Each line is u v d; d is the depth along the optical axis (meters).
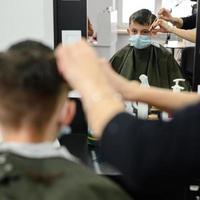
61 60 0.72
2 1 1.84
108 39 1.87
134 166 0.64
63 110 0.79
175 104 0.99
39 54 0.77
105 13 1.85
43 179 0.69
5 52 0.78
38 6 1.85
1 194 0.68
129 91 0.98
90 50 0.73
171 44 1.88
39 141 0.75
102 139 0.67
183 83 1.89
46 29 1.88
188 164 0.65
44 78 0.73
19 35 1.89
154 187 0.68
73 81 0.70
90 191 0.69
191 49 1.86
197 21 1.82
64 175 0.71
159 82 1.91
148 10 1.86
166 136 0.65
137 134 0.65
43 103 0.74
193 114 0.67
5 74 0.72
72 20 1.87
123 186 0.96
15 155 0.72
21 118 0.74
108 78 0.86
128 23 1.86
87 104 0.68
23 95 0.73
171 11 1.85
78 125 1.88
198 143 0.65
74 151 1.76
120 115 0.67
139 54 1.89
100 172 1.47
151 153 0.64
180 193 1.57
